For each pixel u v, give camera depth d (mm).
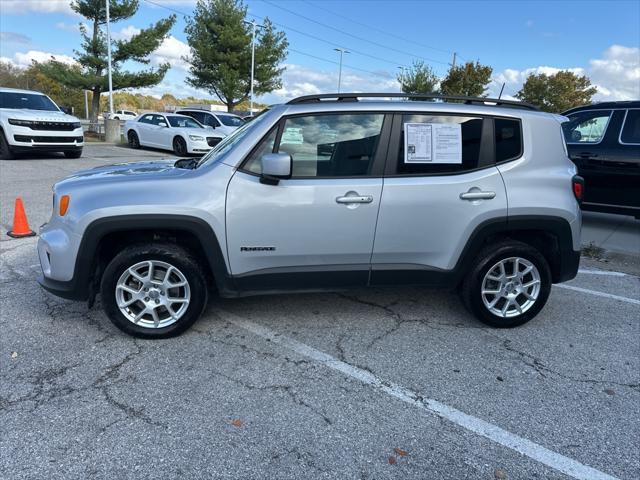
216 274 3545
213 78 30891
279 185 3475
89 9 23000
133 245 3502
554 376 3320
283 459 2473
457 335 3881
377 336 3818
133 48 23797
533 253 3838
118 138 21172
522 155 3797
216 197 3416
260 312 4191
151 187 3410
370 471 2420
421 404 2961
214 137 16531
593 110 7484
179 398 2934
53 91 59625
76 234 3359
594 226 8102
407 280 3805
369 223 3586
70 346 3502
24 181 10164
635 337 3961
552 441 2672
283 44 33062
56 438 2562
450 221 3682
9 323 3826
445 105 3744
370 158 3602
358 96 3666
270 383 3125
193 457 2465
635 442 2678
